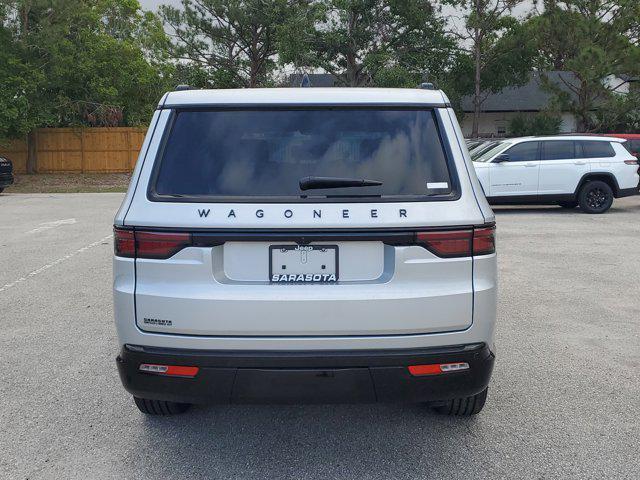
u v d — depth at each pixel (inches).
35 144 1182.3
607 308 261.1
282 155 127.5
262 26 1590.8
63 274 325.7
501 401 168.7
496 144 613.0
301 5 1480.1
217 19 1621.6
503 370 191.3
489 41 1338.6
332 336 120.6
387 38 1310.3
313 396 121.8
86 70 1072.8
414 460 137.4
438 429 152.4
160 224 121.0
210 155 127.4
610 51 1048.8
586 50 1019.3
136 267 122.8
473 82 1359.5
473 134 1353.3
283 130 129.6
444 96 135.1
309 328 120.0
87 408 164.9
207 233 120.3
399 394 122.7
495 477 130.0
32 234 467.2
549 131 1266.0
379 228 120.2
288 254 121.9
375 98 132.0
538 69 1366.9
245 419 158.7
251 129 129.8
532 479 129.3
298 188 123.8
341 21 1328.7
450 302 121.7
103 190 965.2
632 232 473.1
